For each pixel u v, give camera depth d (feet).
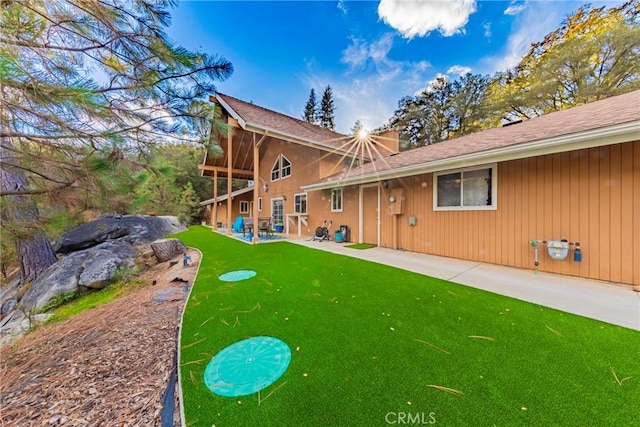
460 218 19.19
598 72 43.83
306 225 37.93
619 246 12.52
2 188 8.14
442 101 68.39
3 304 19.03
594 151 13.23
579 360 6.46
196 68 9.23
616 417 4.70
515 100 52.42
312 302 11.02
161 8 8.25
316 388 5.76
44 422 5.31
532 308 9.78
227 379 6.16
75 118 7.71
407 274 15.06
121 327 9.87
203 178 85.61
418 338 7.80
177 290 14.06
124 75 8.60
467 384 5.72
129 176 9.87
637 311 9.34
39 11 6.81
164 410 5.42
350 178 25.94
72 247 28.19
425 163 18.93
